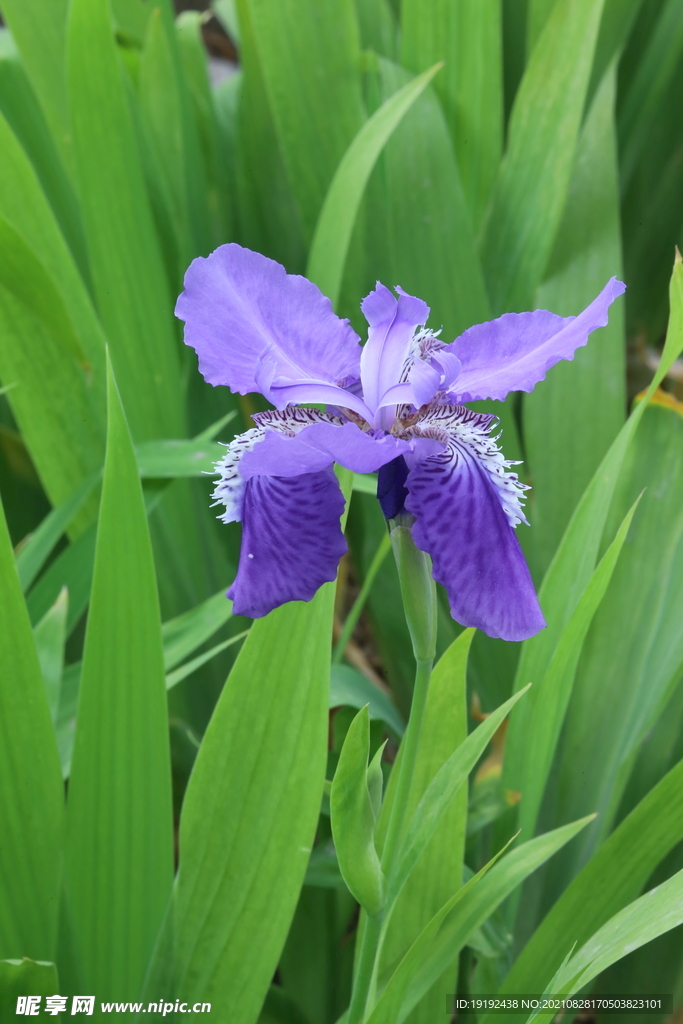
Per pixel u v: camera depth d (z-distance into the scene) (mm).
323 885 547
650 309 881
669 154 833
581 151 694
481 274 673
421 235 665
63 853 496
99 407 653
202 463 584
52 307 582
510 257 704
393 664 757
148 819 507
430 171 663
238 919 501
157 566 687
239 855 502
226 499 442
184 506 679
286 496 432
